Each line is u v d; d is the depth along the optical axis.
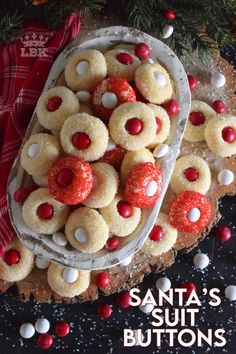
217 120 0.60
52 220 0.53
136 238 0.54
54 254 0.54
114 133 0.51
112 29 0.57
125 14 0.58
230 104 0.64
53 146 0.52
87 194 0.49
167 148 0.54
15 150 0.58
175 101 0.55
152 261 0.61
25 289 0.60
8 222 0.57
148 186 0.51
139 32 0.57
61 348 0.63
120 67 0.55
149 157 0.54
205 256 0.63
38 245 0.55
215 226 0.65
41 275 0.60
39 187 0.55
